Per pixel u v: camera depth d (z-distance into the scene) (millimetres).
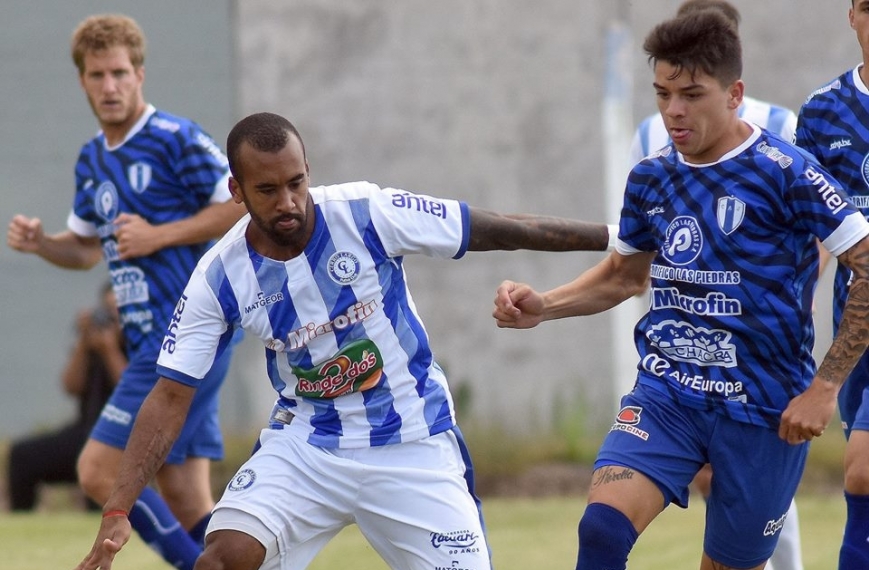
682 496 14844
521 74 45906
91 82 19812
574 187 45719
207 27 46594
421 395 14547
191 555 19578
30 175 46188
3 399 45812
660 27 14102
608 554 14148
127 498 14125
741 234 14188
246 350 44688
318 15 46500
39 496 37719
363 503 14508
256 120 13484
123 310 20047
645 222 15031
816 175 13977
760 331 14258
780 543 18781
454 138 46219
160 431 14375
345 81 46562
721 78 13906
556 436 40312
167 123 19922
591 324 45031
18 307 46031
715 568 15500
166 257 19688
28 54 46125
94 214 20406
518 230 14891
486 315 45719
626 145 40062
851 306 13852
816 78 45312
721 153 14367
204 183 19656
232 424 44156
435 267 45969
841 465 36344
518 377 45375
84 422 35031
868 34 16203
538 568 22906
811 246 14453
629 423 14898
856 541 15438
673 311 14758
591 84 45562
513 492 36781
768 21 45312
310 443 14492
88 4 46250
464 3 46062
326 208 14094
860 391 16922
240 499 14273
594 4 45531
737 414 14445
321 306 14109
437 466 14516
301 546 14562
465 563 14359
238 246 14234
